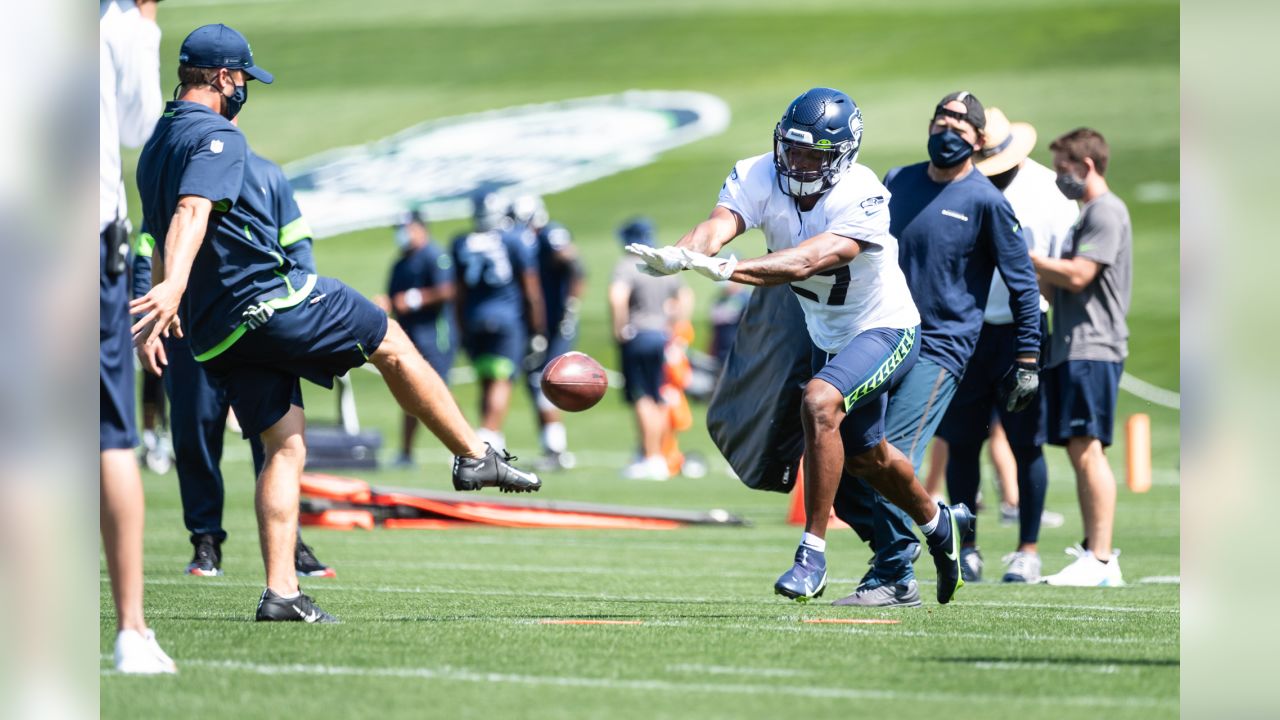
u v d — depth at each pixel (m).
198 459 26.66
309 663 16.05
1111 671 16.09
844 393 19.48
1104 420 27.67
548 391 20.16
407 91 129.12
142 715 13.41
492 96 127.06
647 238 53.84
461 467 20.06
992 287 27.45
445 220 101.56
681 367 56.75
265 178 20.30
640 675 15.55
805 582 19.27
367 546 33.22
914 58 123.56
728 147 110.94
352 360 19.44
